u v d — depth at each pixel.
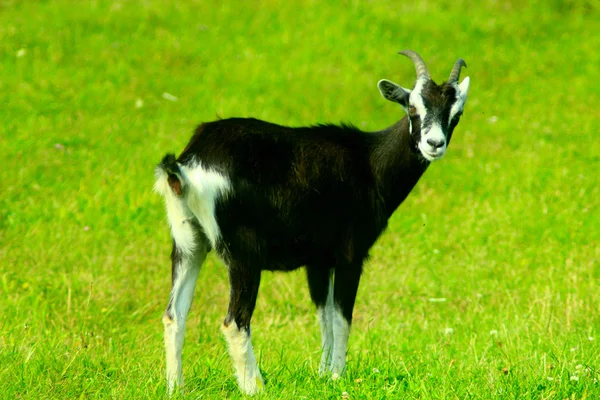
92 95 42.75
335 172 18.75
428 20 53.12
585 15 55.06
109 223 30.95
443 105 19.02
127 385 17.12
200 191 17.20
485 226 31.88
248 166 17.72
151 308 24.89
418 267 28.98
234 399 16.75
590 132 41.12
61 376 17.64
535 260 29.27
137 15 52.09
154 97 43.16
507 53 49.69
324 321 19.73
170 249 29.38
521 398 16.42
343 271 19.09
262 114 41.47
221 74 46.00
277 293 26.78
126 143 38.19
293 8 53.72
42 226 30.12
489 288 27.14
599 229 31.52
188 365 19.73
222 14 52.84
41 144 37.28
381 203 19.48
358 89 44.88
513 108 44.19
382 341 22.80
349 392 17.09
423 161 19.67
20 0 53.50
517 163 37.81
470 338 22.14
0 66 44.78
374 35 50.59
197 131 18.33
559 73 47.84
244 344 17.31
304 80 45.66
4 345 19.56
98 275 26.80
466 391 17.02
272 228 18.11
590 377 17.47
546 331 22.66
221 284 27.20
